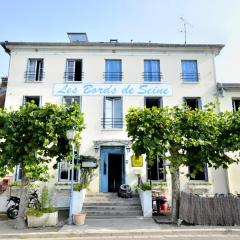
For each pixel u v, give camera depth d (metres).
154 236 8.83
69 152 10.78
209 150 10.65
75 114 10.50
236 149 10.56
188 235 8.90
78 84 16.41
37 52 16.95
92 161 14.40
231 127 10.77
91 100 16.19
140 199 12.97
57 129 10.26
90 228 9.65
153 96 16.38
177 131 10.50
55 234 8.98
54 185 14.77
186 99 16.61
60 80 16.47
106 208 12.44
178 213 10.66
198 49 17.20
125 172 15.11
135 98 16.31
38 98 16.38
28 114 10.03
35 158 9.93
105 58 16.95
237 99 16.64
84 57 16.92
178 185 10.92
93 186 14.96
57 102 16.12
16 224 9.94
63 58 16.89
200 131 10.52
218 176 15.25
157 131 10.38
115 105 16.44
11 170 9.95
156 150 10.29
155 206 13.30
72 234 9.00
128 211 12.11
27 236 8.91
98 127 15.77
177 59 17.05
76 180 15.10
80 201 12.23
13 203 14.08
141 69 16.80
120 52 17.08
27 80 16.42
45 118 10.06
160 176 15.31
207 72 16.89
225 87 16.44
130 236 8.89
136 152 10.65
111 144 15.40
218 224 9.96
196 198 10.32
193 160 10.73
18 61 16.77
